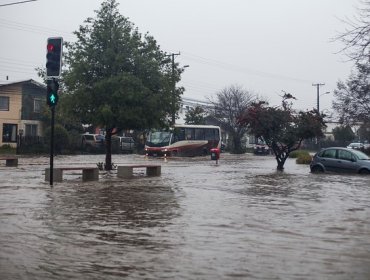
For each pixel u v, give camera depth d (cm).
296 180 2122
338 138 8019
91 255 774
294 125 2869
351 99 3400
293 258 762
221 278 656
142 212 1191
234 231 970
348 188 1792
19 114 5259
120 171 2212
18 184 1798
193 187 1788
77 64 2609
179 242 870
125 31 2678
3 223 1024
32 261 736
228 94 7088
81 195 1501
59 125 4850
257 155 5728
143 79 2661
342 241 887
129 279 650
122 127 2641
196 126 4962
